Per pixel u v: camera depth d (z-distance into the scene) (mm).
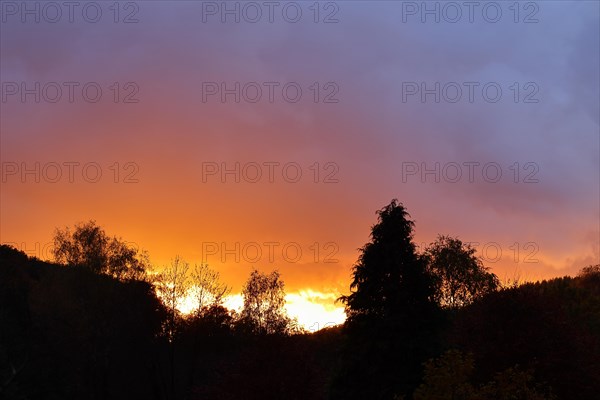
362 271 48875
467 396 27766
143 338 76938
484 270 77812
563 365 42188
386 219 49188
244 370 52062
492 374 41469
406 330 46219
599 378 42406
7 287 78562
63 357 72500
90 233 81375
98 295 75125
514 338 43125
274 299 79750
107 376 73750
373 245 49094
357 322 48750
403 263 48156
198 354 79125
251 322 79250
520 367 41500
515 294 45156
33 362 67688
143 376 79562
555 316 45625
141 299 77500
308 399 50875
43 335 73562
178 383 81250
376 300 48312
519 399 31359
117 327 74938
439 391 27594
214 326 78438
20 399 55625
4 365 57312
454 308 74750
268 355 52344
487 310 45000
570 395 41531
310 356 53656
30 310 75188
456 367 27891
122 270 79625
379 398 45062
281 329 74375
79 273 76500
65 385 70438
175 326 78375
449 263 77062
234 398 50969
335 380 48531
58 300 74375
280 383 50375
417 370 45500
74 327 73062
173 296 79250
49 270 79562
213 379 65688
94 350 72875
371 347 46469
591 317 74500
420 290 47812
